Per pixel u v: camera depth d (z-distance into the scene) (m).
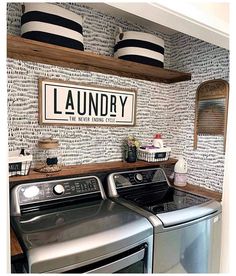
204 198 1.60
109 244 1.00
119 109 1.84
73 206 1.38
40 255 0.86
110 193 1.59
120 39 1.62
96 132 1.74
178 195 1.66
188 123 1.99
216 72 1.77
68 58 1.45
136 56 1.58
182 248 1.31
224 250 1.51
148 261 1.17
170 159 2.05
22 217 1.20
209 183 1.83
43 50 1.28
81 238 0.98
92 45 1.68
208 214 1.43
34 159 1.47
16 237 1.01
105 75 1.74
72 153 1.64
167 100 2.17
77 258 0.92
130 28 1.88
